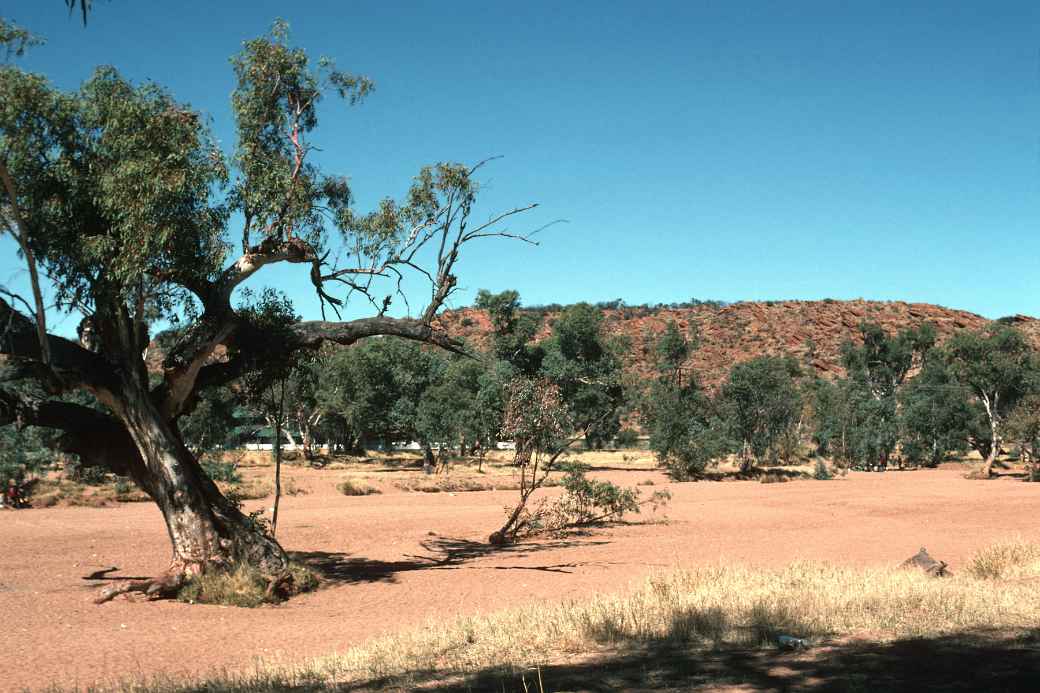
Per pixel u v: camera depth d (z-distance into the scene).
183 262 16.09
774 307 197.50
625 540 27.17
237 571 16.59
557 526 31.14
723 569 16.70
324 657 10.21
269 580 16.81
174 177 15.13
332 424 86.75
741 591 13.20
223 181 16.75
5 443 44.78
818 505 40.41
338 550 25.33
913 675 7.70
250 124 18.03
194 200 15.97
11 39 14.42
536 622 11.44
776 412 69.75
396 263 19.23
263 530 19.09
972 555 19.69
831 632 9.97
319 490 49.25
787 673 7.96
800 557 21.44
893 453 89.94
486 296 82.81
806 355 173.00
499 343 83.50
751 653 9.01
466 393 73.12
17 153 15.19
